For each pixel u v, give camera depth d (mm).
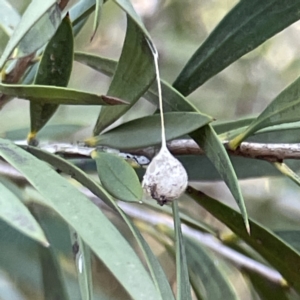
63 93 217
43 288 288
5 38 342
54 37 236
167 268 427
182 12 560
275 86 567
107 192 229
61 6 246
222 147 235
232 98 562
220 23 249
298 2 241
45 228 306
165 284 212
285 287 291
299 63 567
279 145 256
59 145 260
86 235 200
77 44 521
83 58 270
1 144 215
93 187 225
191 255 298
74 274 323
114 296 358
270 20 246
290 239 296
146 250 215
